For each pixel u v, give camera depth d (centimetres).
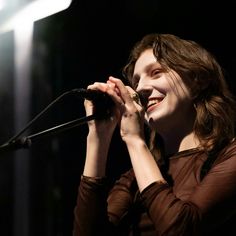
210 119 253
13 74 516
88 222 249
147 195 221
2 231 512
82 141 532
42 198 520
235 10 481
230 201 221
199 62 259
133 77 271
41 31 520
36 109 516
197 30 498
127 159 487
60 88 527
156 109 254
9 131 512
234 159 228
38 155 524
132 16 521
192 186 233
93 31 535
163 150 277
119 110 244
